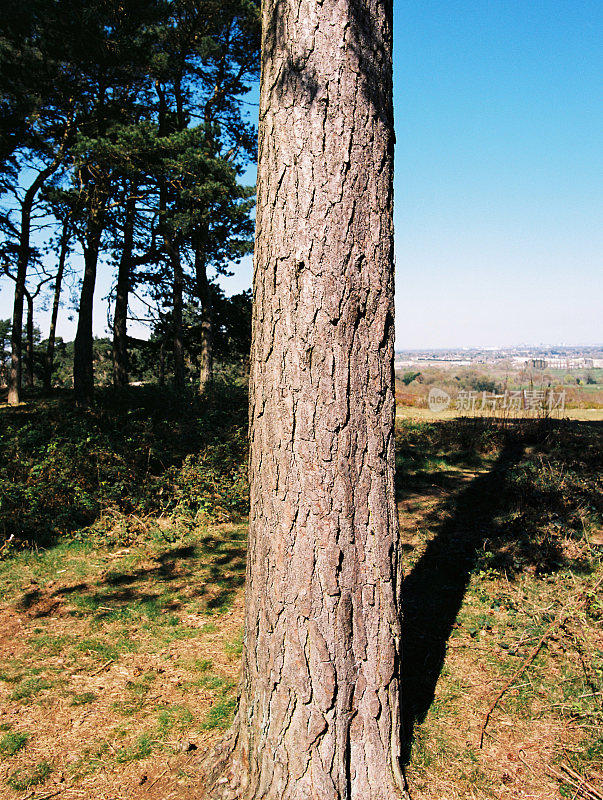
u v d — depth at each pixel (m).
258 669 2.53
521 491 8.23
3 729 3.28
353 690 2.41
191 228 17.50
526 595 5.05
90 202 16.17
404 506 8.39
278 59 2.42
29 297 29.75
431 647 4.22
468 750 3.03
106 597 5.23
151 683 3.78
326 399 2.36
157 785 2.79
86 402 15.23
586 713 3.26
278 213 2.41
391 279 2.53
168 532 7.06
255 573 2.54
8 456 8.72
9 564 6.04
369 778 2.45
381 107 2.46
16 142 17.28
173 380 21.39
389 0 2.54
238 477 8.45
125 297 21.48
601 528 6.90
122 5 15.63
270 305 2.45
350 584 2.40
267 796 2.44
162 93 20.12
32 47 16.02
